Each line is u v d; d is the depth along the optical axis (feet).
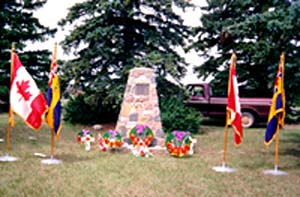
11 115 22.62
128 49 41.22
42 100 21.57
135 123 30.32
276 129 22.29
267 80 50.26
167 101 40.57
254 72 53.42
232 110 21.77
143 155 25.81
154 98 30.89
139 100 30.73
